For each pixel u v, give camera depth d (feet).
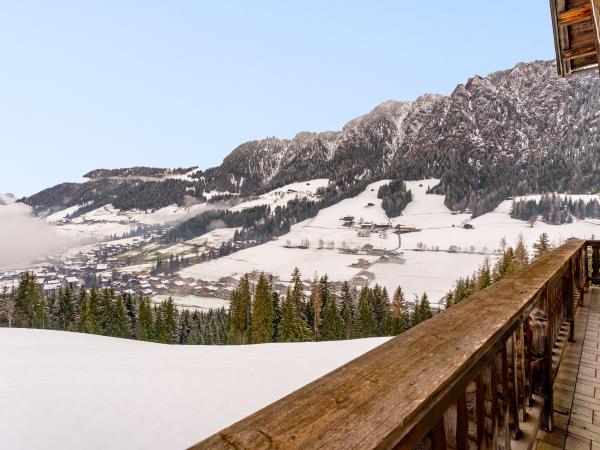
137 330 186.50
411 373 2.82
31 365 45.44
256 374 38.83
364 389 2.52
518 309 4.92
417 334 3.76
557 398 10.03
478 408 3.92
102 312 186.19
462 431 3.38
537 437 8.20
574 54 15.92
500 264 176.35
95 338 70.95
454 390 3.07
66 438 25.98
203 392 34.24
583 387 10.65
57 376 40.63
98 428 27.37
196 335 204.23
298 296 172.86
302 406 2.24
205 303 442.91
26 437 26.12
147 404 31.73
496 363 4.59
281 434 1.92
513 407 5.93
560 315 13.00
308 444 1.85
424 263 496.64
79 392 35.09
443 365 3.00
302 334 150.41
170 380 38.24
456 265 476.54
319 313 176.24
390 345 3.43
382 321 175.11
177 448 24.52
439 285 418.31
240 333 165.58
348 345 50.85
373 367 2.90
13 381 38.47
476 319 4.34
